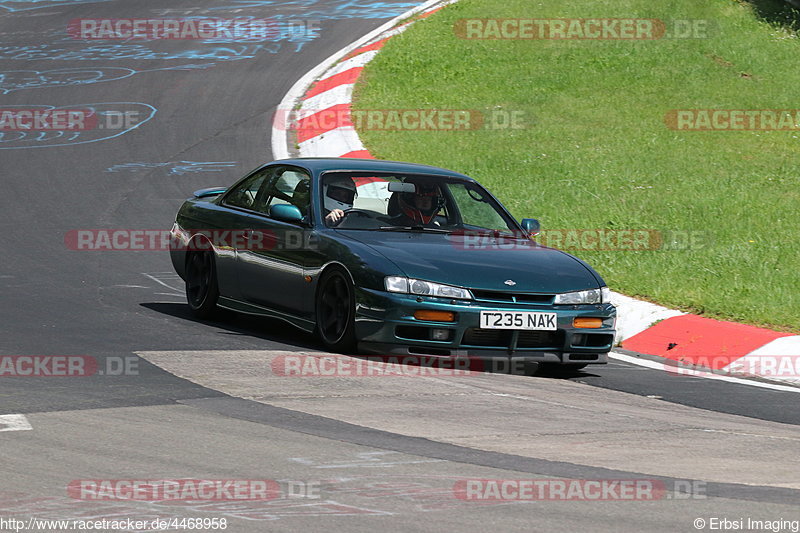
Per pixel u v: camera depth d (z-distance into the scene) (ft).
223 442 70.33
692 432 80.23
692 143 223.71
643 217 172.35
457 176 115.44
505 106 248.52
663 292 132.16
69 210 174.60
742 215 174.29
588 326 99.45
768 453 74.90
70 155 211.61
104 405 78.84
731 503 61.87
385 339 95.50
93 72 286.05
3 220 166.40
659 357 115.44
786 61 281.13
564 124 235.81
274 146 222.07
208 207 119.85
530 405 86.02
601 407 87.56
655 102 252.83
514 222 113.50
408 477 64.39
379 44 295.69
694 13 309.01
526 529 55.88
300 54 301.02
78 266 141.49
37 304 118.73
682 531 56.54
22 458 65.36
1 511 56.18
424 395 86.63
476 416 81.00
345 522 55.88
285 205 105.09
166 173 201.16
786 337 113.09
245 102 255.91
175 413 77.20
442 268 97.30
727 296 130.52
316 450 69.46
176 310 120.26
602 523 57.31
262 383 87.25
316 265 102.27
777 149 221.46
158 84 272.92
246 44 314.35
